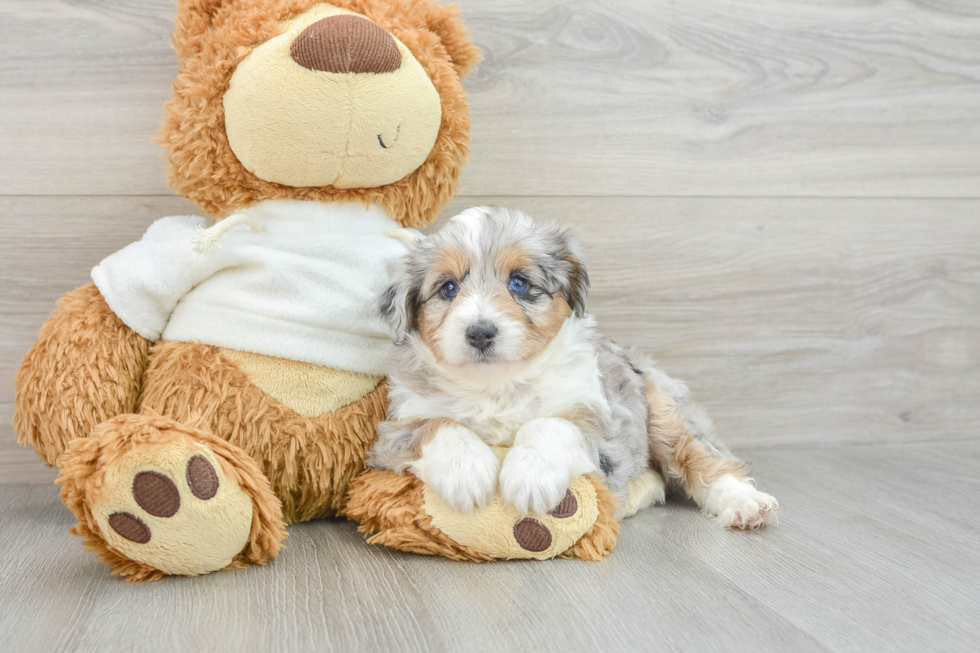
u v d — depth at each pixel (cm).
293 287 88
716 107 106
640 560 83
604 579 80
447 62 92
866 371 112
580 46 103
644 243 106
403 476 84
